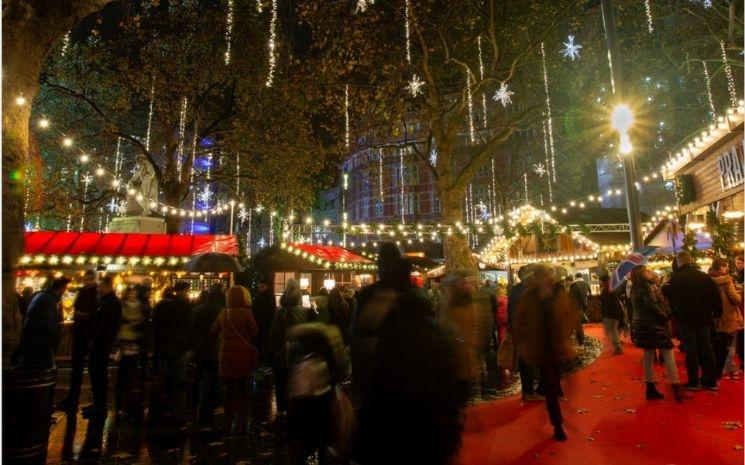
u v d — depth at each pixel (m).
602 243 21.19
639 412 5.98
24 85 6.29
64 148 21.62
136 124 24.89
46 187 20.31
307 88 18.64
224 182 24.62
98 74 20.78
